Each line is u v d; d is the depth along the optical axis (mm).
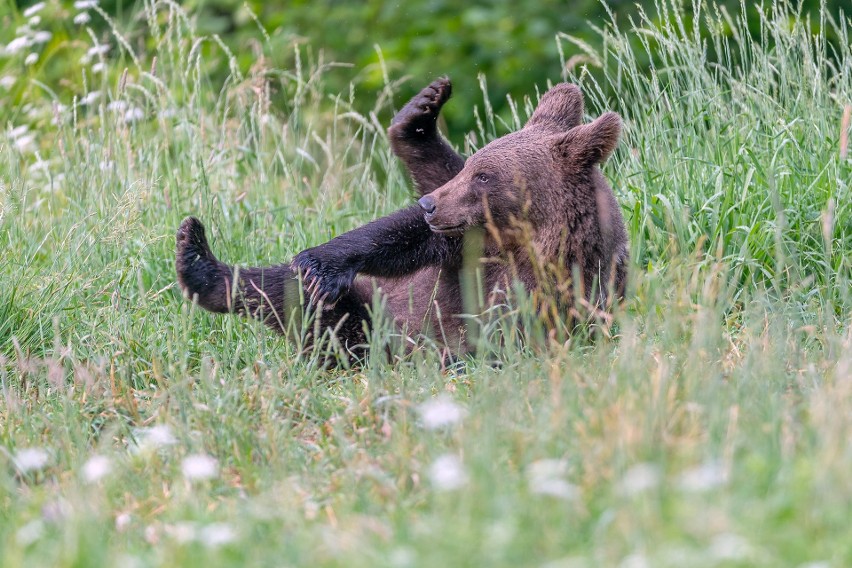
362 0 39094
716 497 9305
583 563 8695
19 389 15031
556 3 36438
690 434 10875
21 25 32031
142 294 16844
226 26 38312
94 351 16297
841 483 9242
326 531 9531
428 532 9195
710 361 12609
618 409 11016
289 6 39062
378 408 13336
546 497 9758
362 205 23250
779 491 9516
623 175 20578
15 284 17094
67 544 9211
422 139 18438
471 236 16406
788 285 17328
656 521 8906
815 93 20281
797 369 13109
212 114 24719
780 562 8531
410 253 16406
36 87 29984
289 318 16531
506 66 35344
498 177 16094
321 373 15266
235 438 12547
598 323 14789
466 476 9953
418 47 36531
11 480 11797
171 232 19812
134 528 10711
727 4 34688
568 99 17406
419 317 17047
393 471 11383
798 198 18828
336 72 37562
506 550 8820
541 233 16234
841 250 17781
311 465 12195
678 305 13867
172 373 14211
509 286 16344
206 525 10117
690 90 20734
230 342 16516
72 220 19844
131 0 37531
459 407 12461
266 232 20172
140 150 21547
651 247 18734
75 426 13109
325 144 23797
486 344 14242
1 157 21922
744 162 19438
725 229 18781
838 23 34188
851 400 11281
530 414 12016
